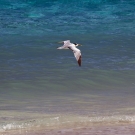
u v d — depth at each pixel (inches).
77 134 615.8
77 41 1392.7
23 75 1026.7
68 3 1845.5
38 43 1350.9
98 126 657.0
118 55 1221.1
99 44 1347.2
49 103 816.9
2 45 1309.1
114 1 1876.2
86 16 1732.3
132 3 1872.5
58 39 1419.8
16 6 1806.1
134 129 641.6
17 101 837.2
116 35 1476.4
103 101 832.3
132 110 756.6
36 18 1691.7
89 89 947.3
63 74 1040.8
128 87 964.0
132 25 1632.6
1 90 919.7
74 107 781.9
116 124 668.7
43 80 991.0
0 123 673.0
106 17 1728.6
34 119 697.6
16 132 629.3
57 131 632.4
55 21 1663.4
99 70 1075.3
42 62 1138.7
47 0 1851.6
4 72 1046.4
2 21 1635.1
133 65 1125.7
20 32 1502.2
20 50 1258.6
